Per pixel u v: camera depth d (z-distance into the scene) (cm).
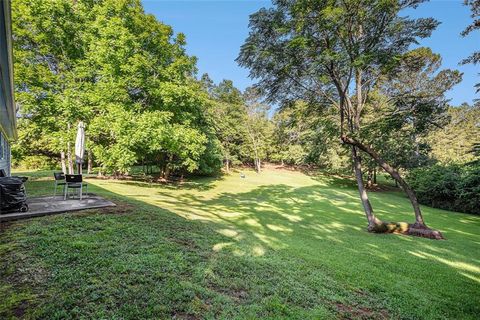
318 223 1118
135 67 1449
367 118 1972
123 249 405
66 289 278
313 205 1706
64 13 1359
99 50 1380
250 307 299
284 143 3691
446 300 418
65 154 1708
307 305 328
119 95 1479
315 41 928
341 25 884
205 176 2944
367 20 905
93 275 312
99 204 705
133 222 572
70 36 1409
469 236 1055
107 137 1606
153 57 1645
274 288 359
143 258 379
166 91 1559
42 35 1288
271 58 988
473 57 948
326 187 2748
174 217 730
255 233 750
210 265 402
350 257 595
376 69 1069
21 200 557
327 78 945
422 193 2075
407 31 934
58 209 605
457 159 2509
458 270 584
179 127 1703
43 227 466
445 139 3077
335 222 1180
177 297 290
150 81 1566
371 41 945
